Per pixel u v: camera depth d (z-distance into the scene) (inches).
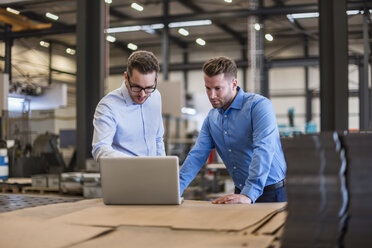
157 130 87.2
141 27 469.7
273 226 43.3
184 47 631.8
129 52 615.2
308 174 34.6
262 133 74.5
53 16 383.6
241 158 83.0
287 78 616.4
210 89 76.2
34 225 45.7
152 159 59.2
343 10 169.5
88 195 165.0
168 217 48.6
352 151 34.3
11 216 51.2
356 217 33.3
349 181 34.0
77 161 201.2
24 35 369.1
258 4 415.2
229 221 45.1
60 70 445.4
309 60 460.1
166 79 453.7
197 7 486.9
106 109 77.7
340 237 33.5
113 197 60.7
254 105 78.3
